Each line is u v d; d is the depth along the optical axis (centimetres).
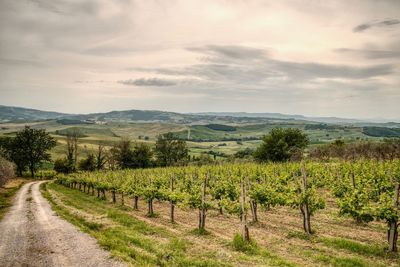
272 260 1413
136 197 3347
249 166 5491
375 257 1473
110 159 11725
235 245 1653
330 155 6906
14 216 2878
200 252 1577
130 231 2022
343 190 2630
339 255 1503
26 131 11488
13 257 1572
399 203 1645
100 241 1734
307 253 1546
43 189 6412
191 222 2450
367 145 6347
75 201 4134
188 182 3622
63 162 11806
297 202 1948
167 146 12406
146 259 1437
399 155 5672
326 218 2317
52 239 1888
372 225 2073
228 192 2739
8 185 7400
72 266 1392
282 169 4675
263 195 2291
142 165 11894
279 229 2070
